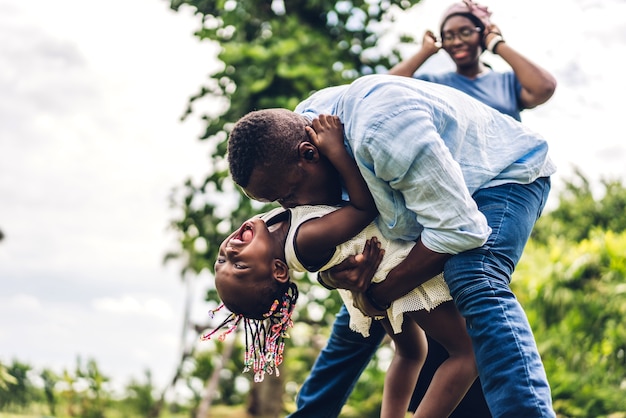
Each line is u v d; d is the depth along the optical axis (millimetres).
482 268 2238
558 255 8805
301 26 7930
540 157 2438
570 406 7344
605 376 7863
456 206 2164
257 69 7551
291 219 2314
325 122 2246
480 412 2881
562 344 7977
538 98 3686
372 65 8102
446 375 2432
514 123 2484
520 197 2385
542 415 2088
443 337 2453
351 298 2582
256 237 2303
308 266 2303
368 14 8078
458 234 2182
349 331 2916
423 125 2145
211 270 8031
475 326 2211
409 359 2676
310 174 2248
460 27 3771
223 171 7852
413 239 2334
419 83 2307
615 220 13148
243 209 7812
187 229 8117
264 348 2398
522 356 2137
